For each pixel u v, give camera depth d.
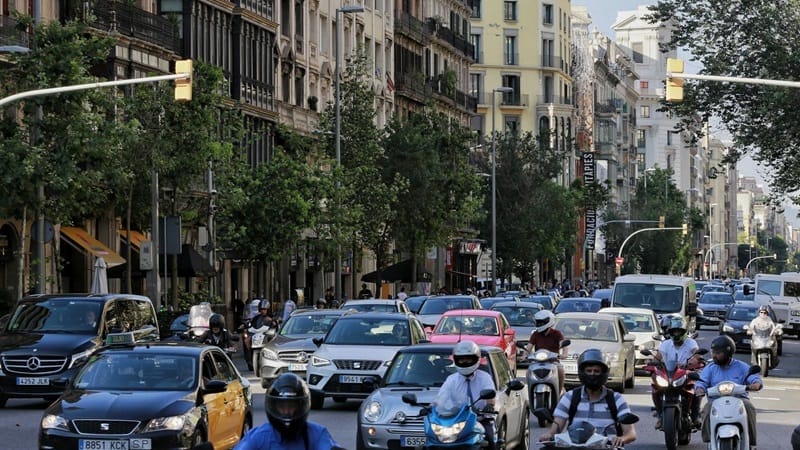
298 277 83.94
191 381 20.30
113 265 56.56
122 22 58.81
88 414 19.12
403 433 21.56
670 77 35.44
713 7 48.16
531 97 158.62
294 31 83.12
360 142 70.94
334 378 31.02
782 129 47.47
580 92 173.75
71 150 42.47
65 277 57.12
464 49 126.06
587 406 15.02
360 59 73.38
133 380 20.30
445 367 22.86
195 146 51.38
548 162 110.19
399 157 77.00
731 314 63.44
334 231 65.06
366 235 70.69
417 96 106.81
